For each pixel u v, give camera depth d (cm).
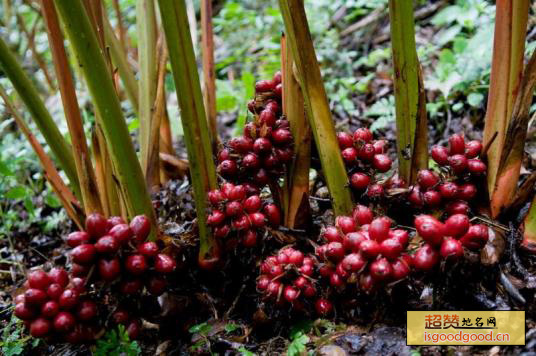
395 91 86
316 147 90
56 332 80
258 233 88
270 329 89
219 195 85
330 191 88
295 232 91
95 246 79
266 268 85
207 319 93
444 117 131
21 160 141
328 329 86
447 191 83
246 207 86
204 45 107
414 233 89
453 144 86
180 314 92
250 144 87
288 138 86
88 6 88
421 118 86
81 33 78
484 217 88
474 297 83
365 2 178
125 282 82
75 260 78
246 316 92
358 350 83
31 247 124
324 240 88
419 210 87
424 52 146
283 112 89
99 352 83
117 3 115
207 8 107
